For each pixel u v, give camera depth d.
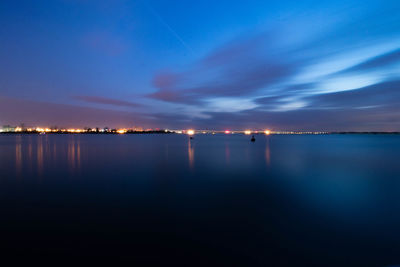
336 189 13.00
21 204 10.14
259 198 11.16
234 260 6.01
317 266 5.81
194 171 18.67
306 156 29.98
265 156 29.91
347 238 7.12
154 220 8.43
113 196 11.43
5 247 6.51
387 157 28.56
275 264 5.87
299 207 9.89
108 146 51.38
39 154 31.97
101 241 6.87
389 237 7.15
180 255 6.19
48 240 6.90
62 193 11.98
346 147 48.12
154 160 25.73
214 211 9.41
